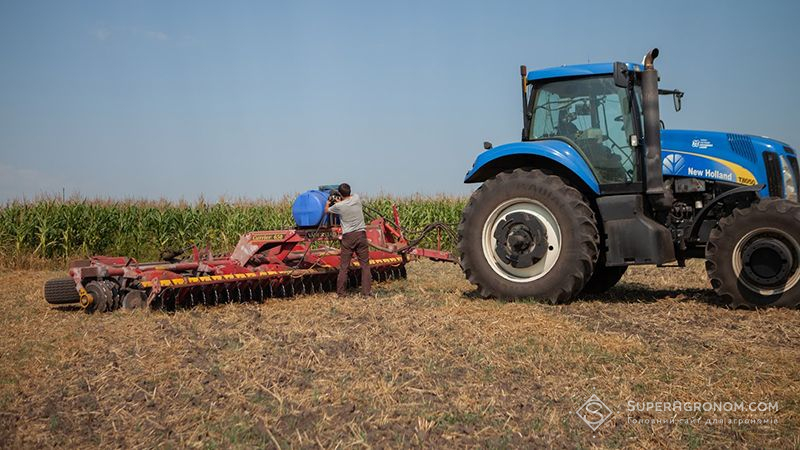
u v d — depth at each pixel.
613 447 3.91
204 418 4.33
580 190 8.41
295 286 9.48
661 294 9.30
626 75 8.06
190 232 17.52
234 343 6.21
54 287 8.70
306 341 6.16
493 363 5.38
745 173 8.18
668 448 3.91
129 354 5.98
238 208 18.97
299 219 9.87
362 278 9.30
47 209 15.95
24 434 4.17
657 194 7.96
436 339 6.12
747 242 7.61
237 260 9.08
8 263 14.67
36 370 5.58
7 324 7.67
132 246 16.52
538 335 6.35
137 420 4.36
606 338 6.20
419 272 12.50
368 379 4.99
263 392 4.79
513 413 4.32
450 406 4.44
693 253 8.68
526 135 8.83
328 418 4.23
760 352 5.79
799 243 7.30
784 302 7.41
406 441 3.92
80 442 4.05
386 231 10.78
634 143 8.04
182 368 5.43
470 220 8.55
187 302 8.40
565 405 4.53
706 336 6.37
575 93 8.51
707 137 8.46
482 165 8.73
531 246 8.18
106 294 8.21
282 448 3.85
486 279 8.45
